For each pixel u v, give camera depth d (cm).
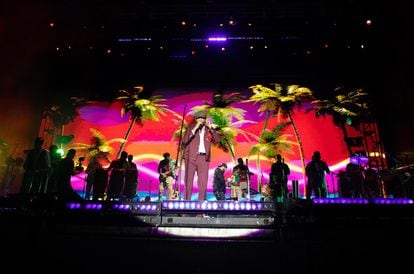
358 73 1341
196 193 1226
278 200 642
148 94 1373
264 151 1283
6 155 1077
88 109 1343
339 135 1288
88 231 604
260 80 1390
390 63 1235
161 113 1348
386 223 595
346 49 1320
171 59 1404
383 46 1247
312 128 1305
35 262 571
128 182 970
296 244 562
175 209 621
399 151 1199
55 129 1291
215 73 1403
